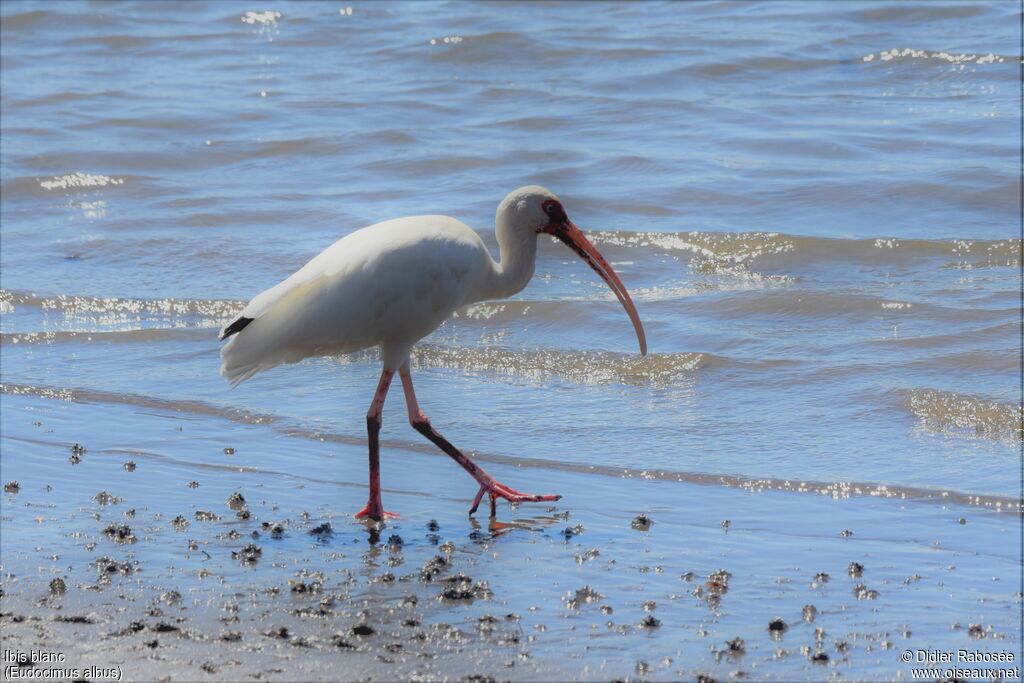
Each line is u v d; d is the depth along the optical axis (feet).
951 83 100.94
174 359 51.37
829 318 54.90
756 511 35.99
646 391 46.93
